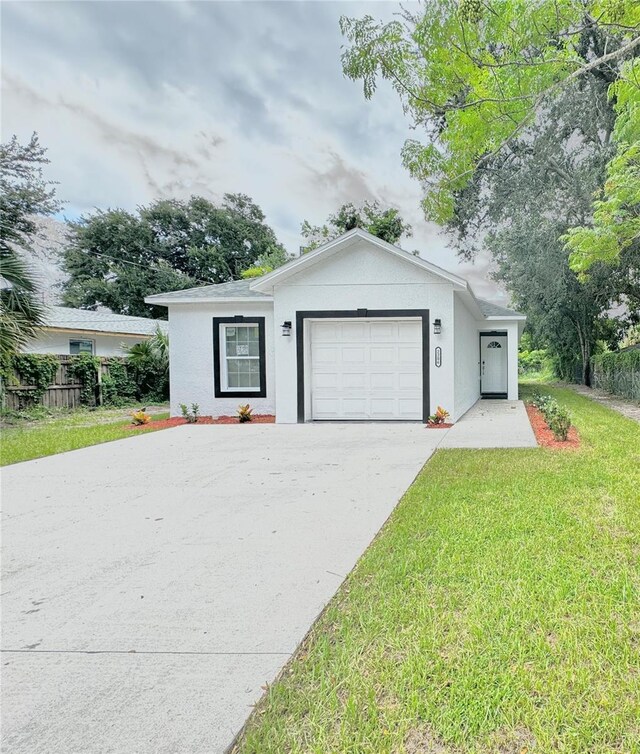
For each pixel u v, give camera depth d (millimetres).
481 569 3162
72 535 4062
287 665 2312
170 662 2357
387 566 3275
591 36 10461
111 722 1971
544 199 16000
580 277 12992
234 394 11852
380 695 2078
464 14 4586
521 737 1827
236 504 4824
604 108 13906
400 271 10156
